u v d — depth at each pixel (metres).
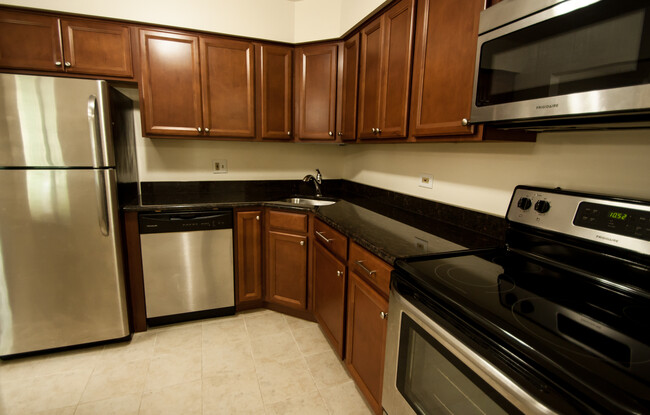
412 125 1.56
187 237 2.13
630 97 0.71
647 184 0.95
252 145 2.74
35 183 1.72
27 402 1.56
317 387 1.70
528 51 0.93
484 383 0.76
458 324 0.84
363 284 1.44
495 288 0.93
